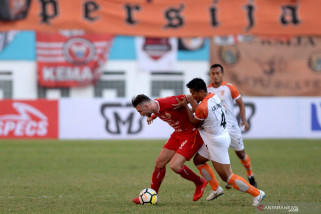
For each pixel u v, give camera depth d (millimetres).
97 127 56562
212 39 68562
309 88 68688
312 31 68562
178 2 67875
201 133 20375
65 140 54906
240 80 68562
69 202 21672
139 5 67562
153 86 68625
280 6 68500
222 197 22938
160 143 52094
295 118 58188
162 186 26562
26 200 22250
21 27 65875
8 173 32031
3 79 67125
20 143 51656
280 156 41125
